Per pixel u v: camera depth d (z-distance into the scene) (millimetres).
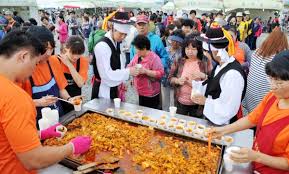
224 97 2303
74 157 1860
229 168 1749
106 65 3150
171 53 4062
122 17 3090
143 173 1729
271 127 1557
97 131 2227
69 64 2980
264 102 1789
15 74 1295
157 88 3645
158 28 8797
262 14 19281
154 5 21297
